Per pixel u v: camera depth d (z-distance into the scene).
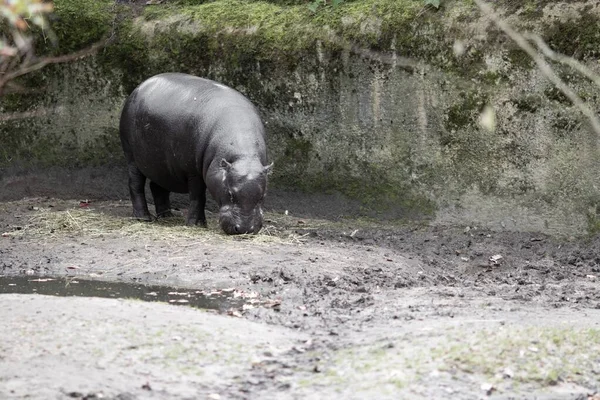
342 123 34.06
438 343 17.27
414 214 33.09
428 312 20.38
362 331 18.75
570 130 30.69
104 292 22.81
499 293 23.20
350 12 34.16
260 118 31.75
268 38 35.00
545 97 30.95
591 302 22.22
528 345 17.27
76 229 30.84
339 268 25.83
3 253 27.56
